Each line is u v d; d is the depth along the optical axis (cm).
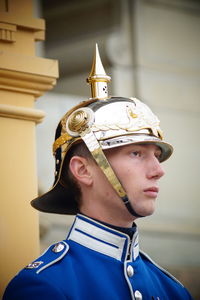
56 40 1385
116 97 358
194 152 1413
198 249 1343
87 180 348
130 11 1403
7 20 413
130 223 350
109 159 339
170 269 1305
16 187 404
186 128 1416
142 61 1391
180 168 1387
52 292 316
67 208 380
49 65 420
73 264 338
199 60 1465
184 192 1374
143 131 343
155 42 1423
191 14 1476
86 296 326
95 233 345
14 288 323
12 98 412
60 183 364
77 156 351
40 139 1166
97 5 1379
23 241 400
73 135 349
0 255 392
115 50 1360
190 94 1435
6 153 404
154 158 344
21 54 412
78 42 1374
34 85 417
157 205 1334
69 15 1380
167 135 1393
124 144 336
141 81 1381
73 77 1361
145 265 370
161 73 1412
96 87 375
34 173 411
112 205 343
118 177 338
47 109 1189
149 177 338
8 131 407
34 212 407
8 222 398
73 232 352
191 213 1366
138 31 1398
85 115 347
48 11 1397
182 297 373
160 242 1308
